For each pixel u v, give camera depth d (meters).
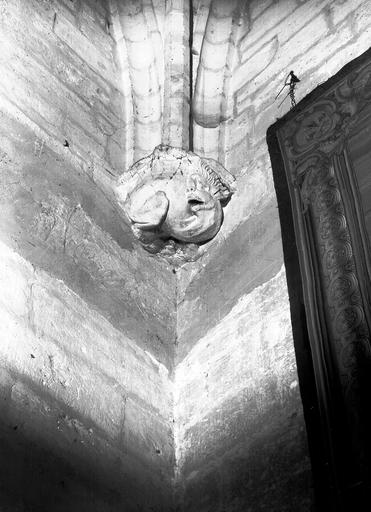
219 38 7.14
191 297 5.84
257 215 5.84
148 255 5.98
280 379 4.84
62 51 6.48
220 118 6.74
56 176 5.61
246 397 4.95
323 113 5.72
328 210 5.14
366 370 4.27
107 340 5.18
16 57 5.97
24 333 4.67
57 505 4.30
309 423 4.31
